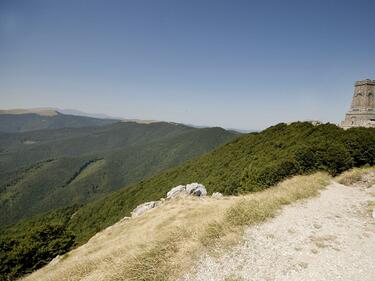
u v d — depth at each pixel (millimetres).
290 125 57906
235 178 38594
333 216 12758
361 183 18703
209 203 25453
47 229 41000
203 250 9805
